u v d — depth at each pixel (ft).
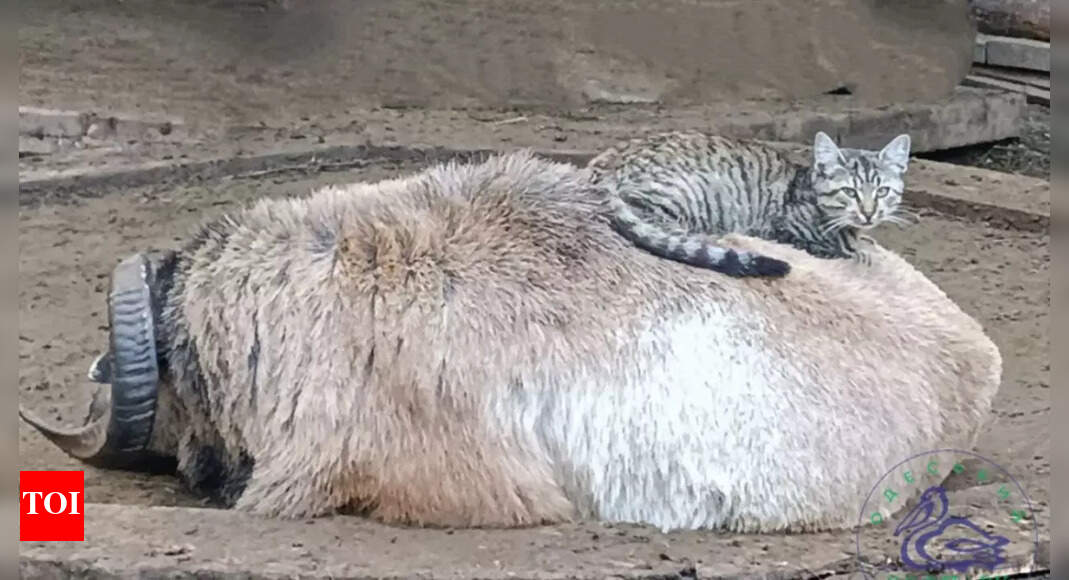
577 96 43.16
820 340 15.78
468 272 15.49
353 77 42.34
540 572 14.23
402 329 15.25
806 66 44.45
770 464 15.37
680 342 15.40
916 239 32.12
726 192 19.58
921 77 44.75
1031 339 25.41
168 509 15.84
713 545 15.11
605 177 19.43
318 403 15.35
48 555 14.48
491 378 15.17
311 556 14.51
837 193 19.29
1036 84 44.70
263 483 15.66
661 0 43.29
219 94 40.91
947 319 17.25
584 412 15.29
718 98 44.09
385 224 15.89
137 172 34.55
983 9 46.06
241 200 33.83
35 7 42.19
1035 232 32.81
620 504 15.62
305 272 15.71
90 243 30.37
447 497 15.25
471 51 42.73
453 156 37.06
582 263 15.70
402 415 15.23
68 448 17.16
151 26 42.16
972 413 16.94
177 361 16.15
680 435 15.30
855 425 15.62
